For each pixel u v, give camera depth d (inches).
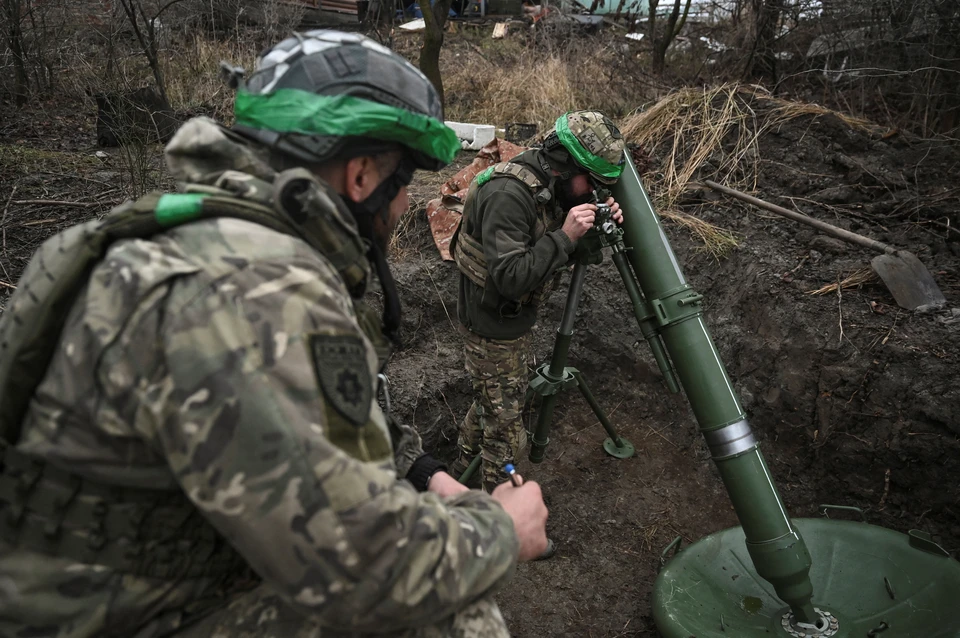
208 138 37.3
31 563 33.8
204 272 32.1
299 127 37.4
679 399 128.1
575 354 137.5
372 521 32.0
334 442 32.2
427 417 122.4
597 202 88.8
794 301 116.8
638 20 305.9
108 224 34.7
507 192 89.4
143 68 220.4
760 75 204.7
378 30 281.3
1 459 34.2
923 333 104.9
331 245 36.8
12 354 33.6
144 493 34.0
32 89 206.2
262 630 37.3
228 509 30.6
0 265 116.1
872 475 102.9
